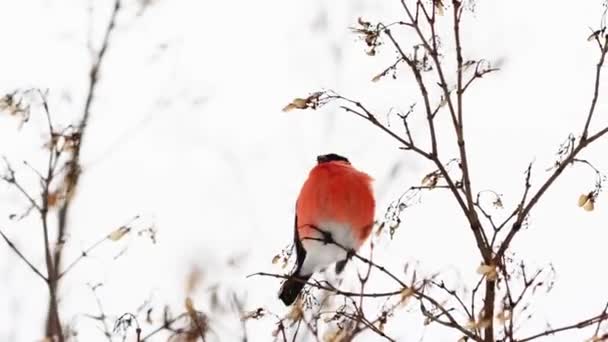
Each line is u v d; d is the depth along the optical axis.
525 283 7.14
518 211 7.49
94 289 7.24
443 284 7.29
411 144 7.52
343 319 7.20
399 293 7.07
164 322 6.89
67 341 7.07
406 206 7.60
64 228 7.74
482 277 7.23
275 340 6.95
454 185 7.51
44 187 7.33
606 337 6.99
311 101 7.48
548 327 7.18
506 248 7.36
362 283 7.05
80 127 7.75
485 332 7.22
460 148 7.55
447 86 7.64
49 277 7.08
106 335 7.00
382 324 7.00
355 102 7.54
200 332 6.76
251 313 6.95
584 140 7.58
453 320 7.11
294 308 6.96
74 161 7.58
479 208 7.49
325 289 7.23
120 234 7.57
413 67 7.38
